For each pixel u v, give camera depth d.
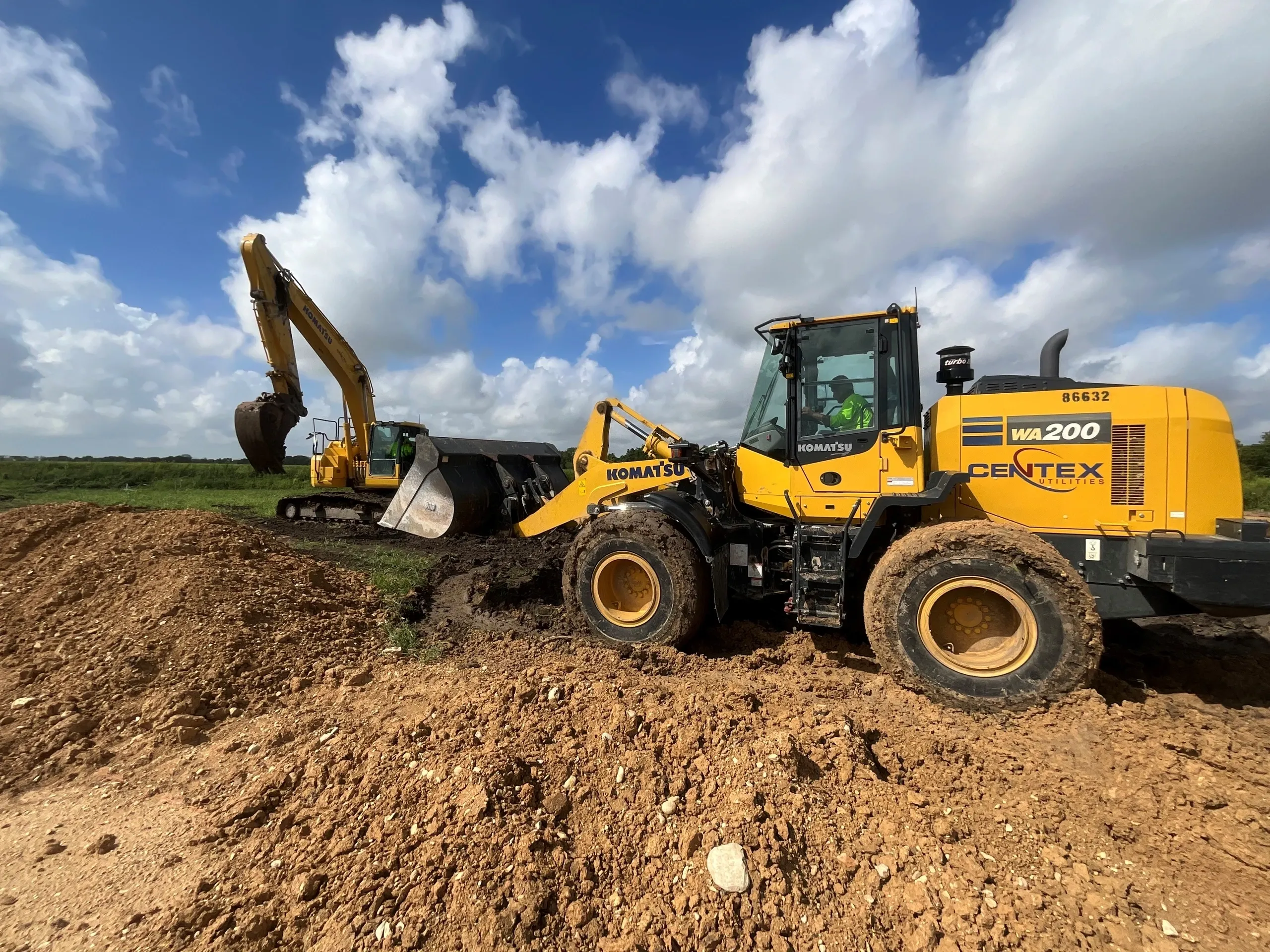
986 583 3.77
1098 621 3.56
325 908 2.12
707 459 5.47
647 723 3.09
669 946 1.97
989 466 4.31
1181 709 3.64
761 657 4.66
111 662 3.99
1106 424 4.01
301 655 4.46
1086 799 2.78
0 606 4.83
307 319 12.63
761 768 2.67
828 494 4.84
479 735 3.00
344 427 14.06
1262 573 3.38
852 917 2.09
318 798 2.73
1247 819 2.55
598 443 6.51
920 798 2.72
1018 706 3.65
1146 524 3.89
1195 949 2.01
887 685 4.06
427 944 1.96
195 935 2.04
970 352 4.77
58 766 3.20
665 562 4.81
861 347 4.80
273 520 12.83
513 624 5.57
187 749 3.35
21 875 2.41
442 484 9.19
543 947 1.95
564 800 2.59
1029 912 2.12
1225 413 3.88
